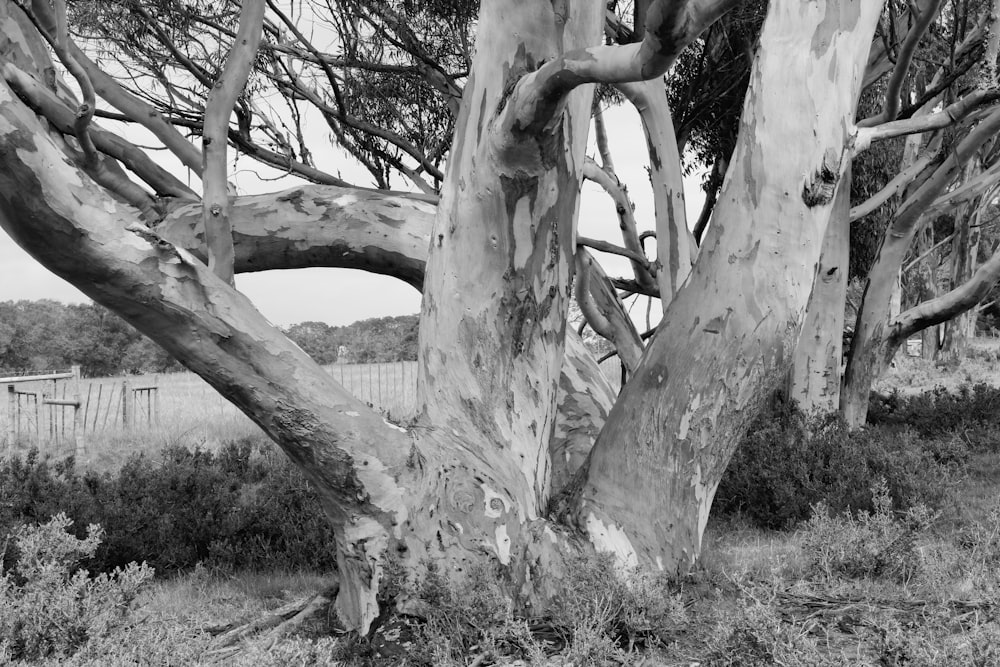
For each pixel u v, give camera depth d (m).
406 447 4.18
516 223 4.16
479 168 4.09
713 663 3.40
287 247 6.44
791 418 9.59
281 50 8.09
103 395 18.20
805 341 10.41
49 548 3.96
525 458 4.34
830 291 10.20
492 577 3.98
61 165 3.29
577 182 4.32
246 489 8.23
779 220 4.03
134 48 7.67
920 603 4.12
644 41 2.74
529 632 3.56
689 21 2.55
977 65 8.31
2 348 38.00
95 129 6.20
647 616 3.81
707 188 10.91
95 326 39.16
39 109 5.22
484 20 4.07
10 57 5.59
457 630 3.72
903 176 10.11
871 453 7.55
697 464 4.39
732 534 6.50
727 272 4.18
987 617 3.62
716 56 9.62
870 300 10.56
